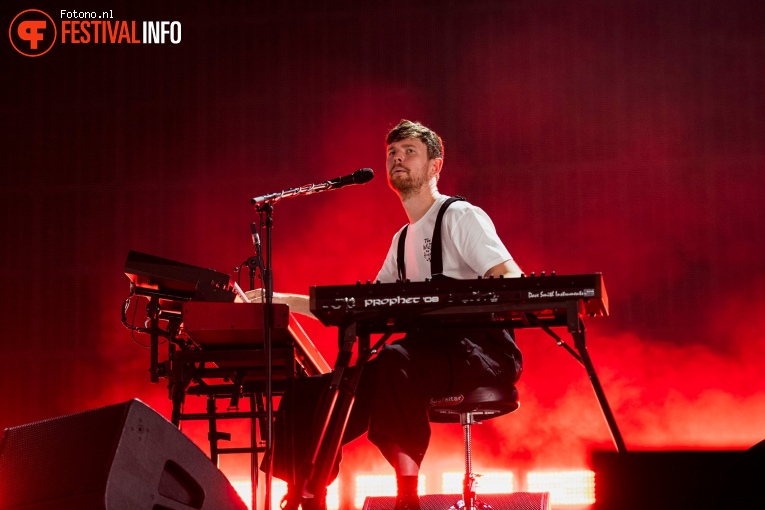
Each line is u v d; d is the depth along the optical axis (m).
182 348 3.94
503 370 3.25
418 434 3.11
